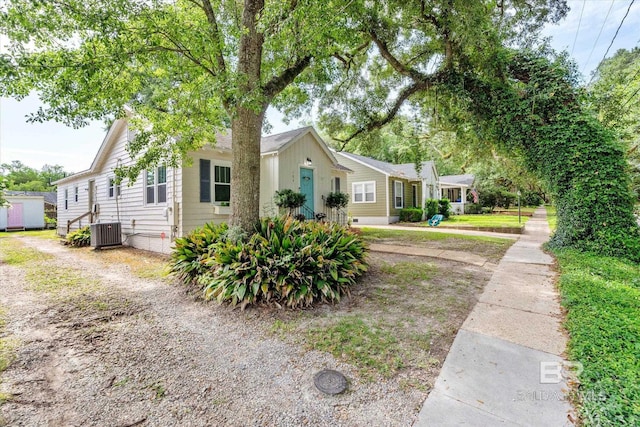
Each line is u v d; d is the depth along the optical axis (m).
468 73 8.01
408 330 3.08
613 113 8.71
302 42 4.78
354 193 17.52
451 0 5.48
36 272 6.09
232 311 3.73
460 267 5.68
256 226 4.99
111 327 3.37
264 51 6.00
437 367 2.42
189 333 3.20
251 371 2.46
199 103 5.62
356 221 17.33
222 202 8.57
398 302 3.88
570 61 7.19
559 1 6.98
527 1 7.11
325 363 2.55
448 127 10.11
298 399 2.10
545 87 7.11
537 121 7.20
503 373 2.29
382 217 16.38
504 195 26.42
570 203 6.87
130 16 4.21
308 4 3.97
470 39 5.79
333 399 2.08
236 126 5.00
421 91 9.23
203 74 5.57
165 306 4.04
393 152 23.77
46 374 2.44
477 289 4.37
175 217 7.74
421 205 19.48
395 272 5.30
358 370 2.42
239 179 4.98
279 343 2.92
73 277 5.64
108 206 11.00
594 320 2.94
